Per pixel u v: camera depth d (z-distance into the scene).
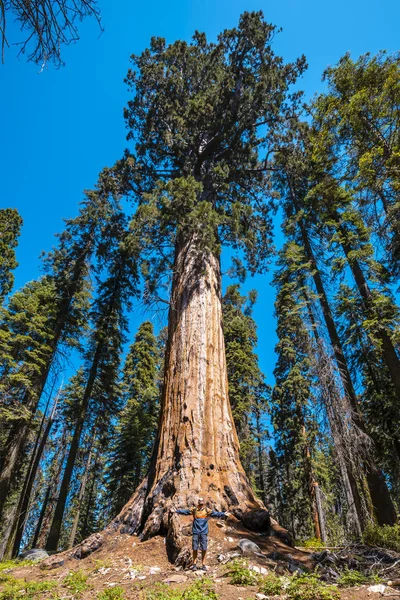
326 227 15.95
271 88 15.98
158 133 16.31
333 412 11.46
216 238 13.45
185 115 15.05
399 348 14.09
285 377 22.39
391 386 14.72
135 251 12.07
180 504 7.53
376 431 15.00
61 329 18.41
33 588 5.63
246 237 14.09
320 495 17.22
